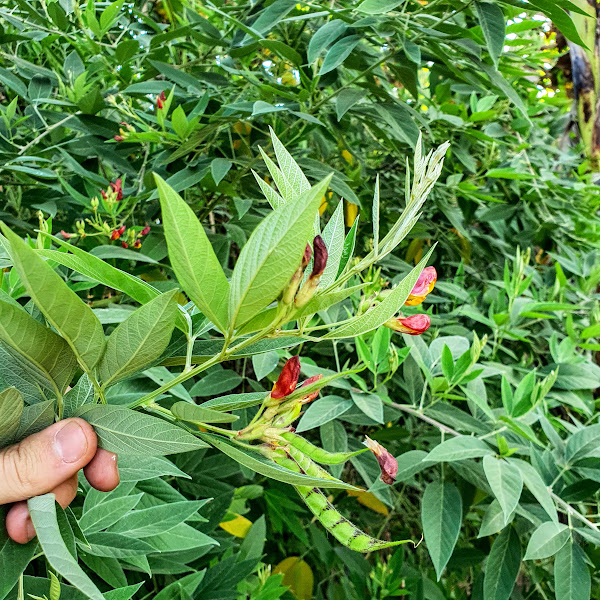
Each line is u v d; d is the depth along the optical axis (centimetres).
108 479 63
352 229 64
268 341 68
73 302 48
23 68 179
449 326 189
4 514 60
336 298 53
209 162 165
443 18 143
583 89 292
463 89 226
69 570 45
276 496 186
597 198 255
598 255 259
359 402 126
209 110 184
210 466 155
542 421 136
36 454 56
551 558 185
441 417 132
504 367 168
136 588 87
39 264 44
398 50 152
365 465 138
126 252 128
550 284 236
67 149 167
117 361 55
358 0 164
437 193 230
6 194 170
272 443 58
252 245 47
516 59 198
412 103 249
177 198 43
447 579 200
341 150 215
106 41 220
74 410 64
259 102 141
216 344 70
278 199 60
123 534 101
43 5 175
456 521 114
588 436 129
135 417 56
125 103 174
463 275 231
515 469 112
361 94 152
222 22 211
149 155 193
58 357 56
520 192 256
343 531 56
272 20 152
